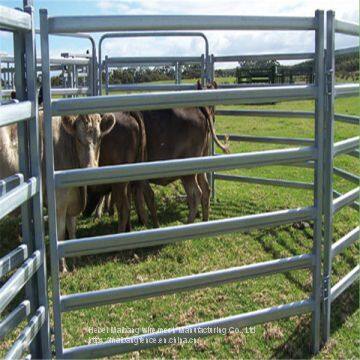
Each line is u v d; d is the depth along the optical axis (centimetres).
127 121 613
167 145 662
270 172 1042
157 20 299
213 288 468
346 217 682
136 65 860
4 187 246
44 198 526
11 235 636
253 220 348
